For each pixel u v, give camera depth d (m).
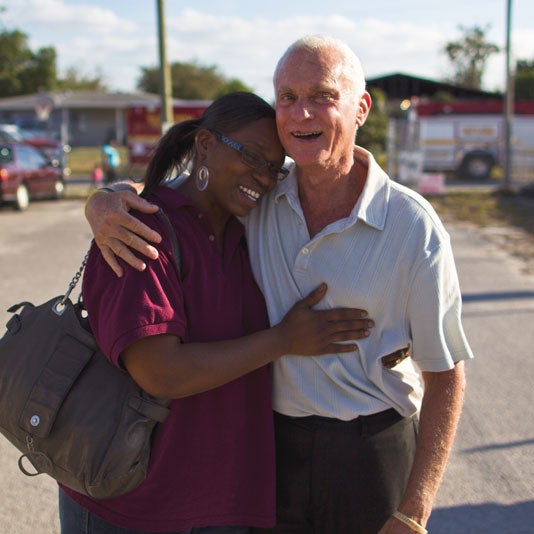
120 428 1.76
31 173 16.41
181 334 1.78
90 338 1.82
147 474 1.89
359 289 1.92
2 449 4.02
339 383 1.97
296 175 2.06
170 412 1.88
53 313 1.86
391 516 1.91
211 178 2.00
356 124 1.93
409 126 20.02
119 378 1.81
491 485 3.69
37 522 3.31
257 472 2.04
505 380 5.16
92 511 1.91
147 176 2.13
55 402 1.76
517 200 18.66
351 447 1.99
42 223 13.84
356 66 1.90
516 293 7.98
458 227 13.63
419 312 1.91
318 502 2.04
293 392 2.01
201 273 1.93
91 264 1.85
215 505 1.96
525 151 24.88
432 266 1.87
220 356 1.80
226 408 1.98
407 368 2.11
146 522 1.89
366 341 1.97
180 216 1.96
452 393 1.94
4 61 63.47
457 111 25.28
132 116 25.03
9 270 8.95
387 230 1.91
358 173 2.00
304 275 1.98
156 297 1.75
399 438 2.05
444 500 3.54
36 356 1.80
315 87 1.82
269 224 2.07
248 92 2.04
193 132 2.06
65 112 51.66
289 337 1.91
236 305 2.00
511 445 4.13
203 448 1.95
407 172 19.92
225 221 2.08
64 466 1.78
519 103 24.97
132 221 1.77
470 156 25.30
